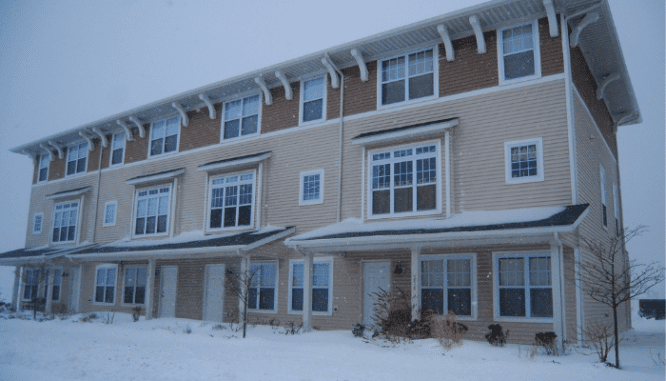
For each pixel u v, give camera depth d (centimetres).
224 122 2325
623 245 2028
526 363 1134
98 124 2792
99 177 2823
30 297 3123
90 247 2606
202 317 2220
